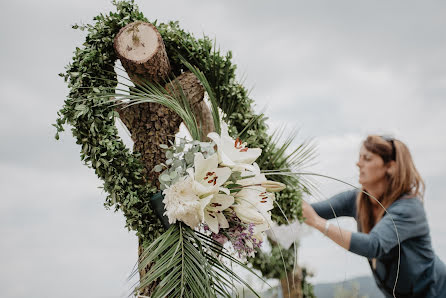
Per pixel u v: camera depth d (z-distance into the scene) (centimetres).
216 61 162
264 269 251
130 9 146
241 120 168
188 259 113
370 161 335
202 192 115
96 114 128
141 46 138
